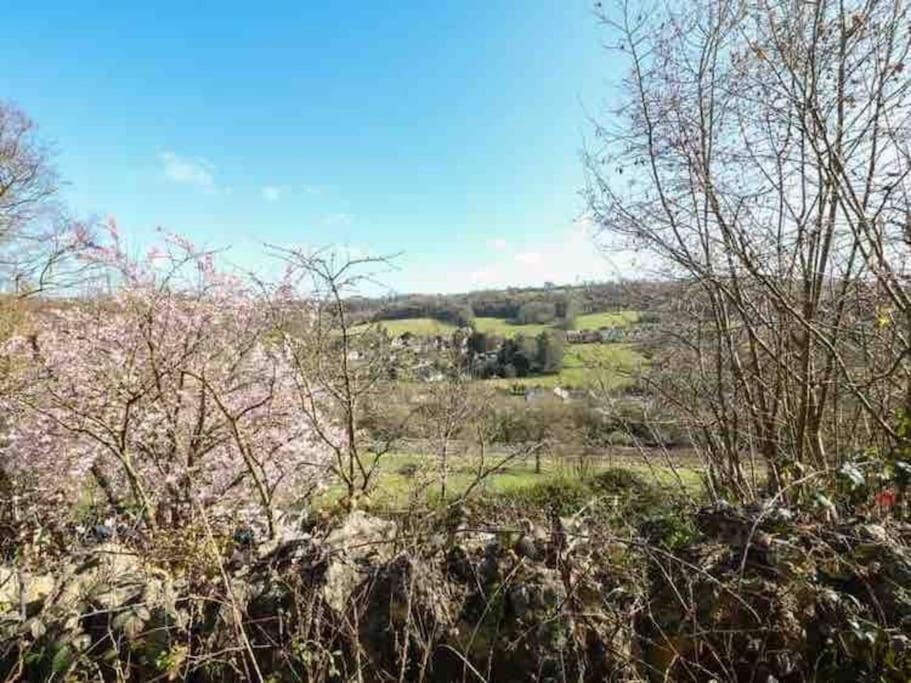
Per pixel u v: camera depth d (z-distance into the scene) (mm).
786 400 4480
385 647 2135
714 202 4254
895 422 3502
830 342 3842
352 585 2250
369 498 3803
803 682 1976
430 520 2600
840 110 3828
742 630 2021
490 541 2363
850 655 1938
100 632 2221
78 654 2164
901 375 3645
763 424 4449
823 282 4172
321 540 2416
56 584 2461
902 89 3637
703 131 4398
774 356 4211
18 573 2512
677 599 2141
